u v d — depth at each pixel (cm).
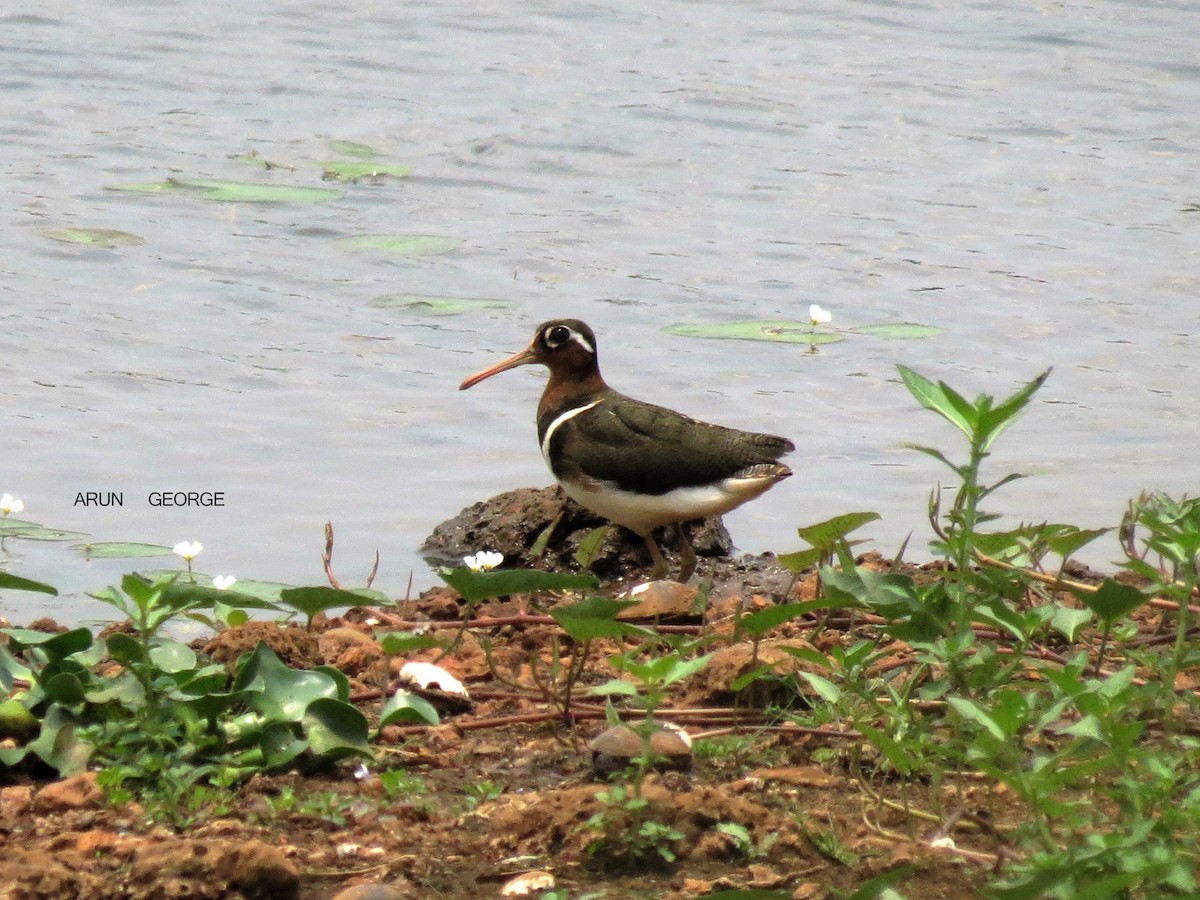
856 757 743
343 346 1742
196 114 2547
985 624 861
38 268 1912
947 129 2619
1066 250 2117
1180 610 760
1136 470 1471
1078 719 775
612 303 1894
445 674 870
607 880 654
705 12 3272
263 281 1917
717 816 684
